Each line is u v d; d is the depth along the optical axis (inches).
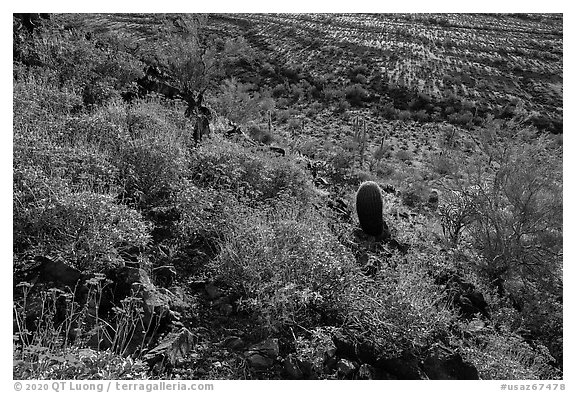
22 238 169.9
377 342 181.3
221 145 301.1
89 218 175.2
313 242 204.7
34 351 124.0
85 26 601.0
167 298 171.5
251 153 308.3
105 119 271.3
